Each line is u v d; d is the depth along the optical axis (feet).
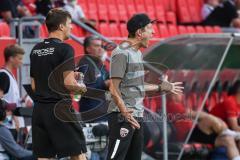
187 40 110.83
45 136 82.74
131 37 84.89
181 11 180.45
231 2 174.29
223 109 125.18
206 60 114.32
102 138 100.58
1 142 98.53
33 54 82.48
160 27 166.50
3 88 101.45
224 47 113.70
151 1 178.29
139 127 84.07
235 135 121.19
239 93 125.49
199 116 121.49
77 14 152.56
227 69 130.52
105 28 158.10
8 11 138.92
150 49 109.91
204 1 182.70
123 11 173.17
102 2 171.63
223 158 120.26
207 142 122.21
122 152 84.23
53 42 81.87
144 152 110.11
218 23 172.76
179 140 113.60
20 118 104.27
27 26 119.75
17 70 113.50
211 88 123.03
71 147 81.87
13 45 103.50
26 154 98.43
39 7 145.59
